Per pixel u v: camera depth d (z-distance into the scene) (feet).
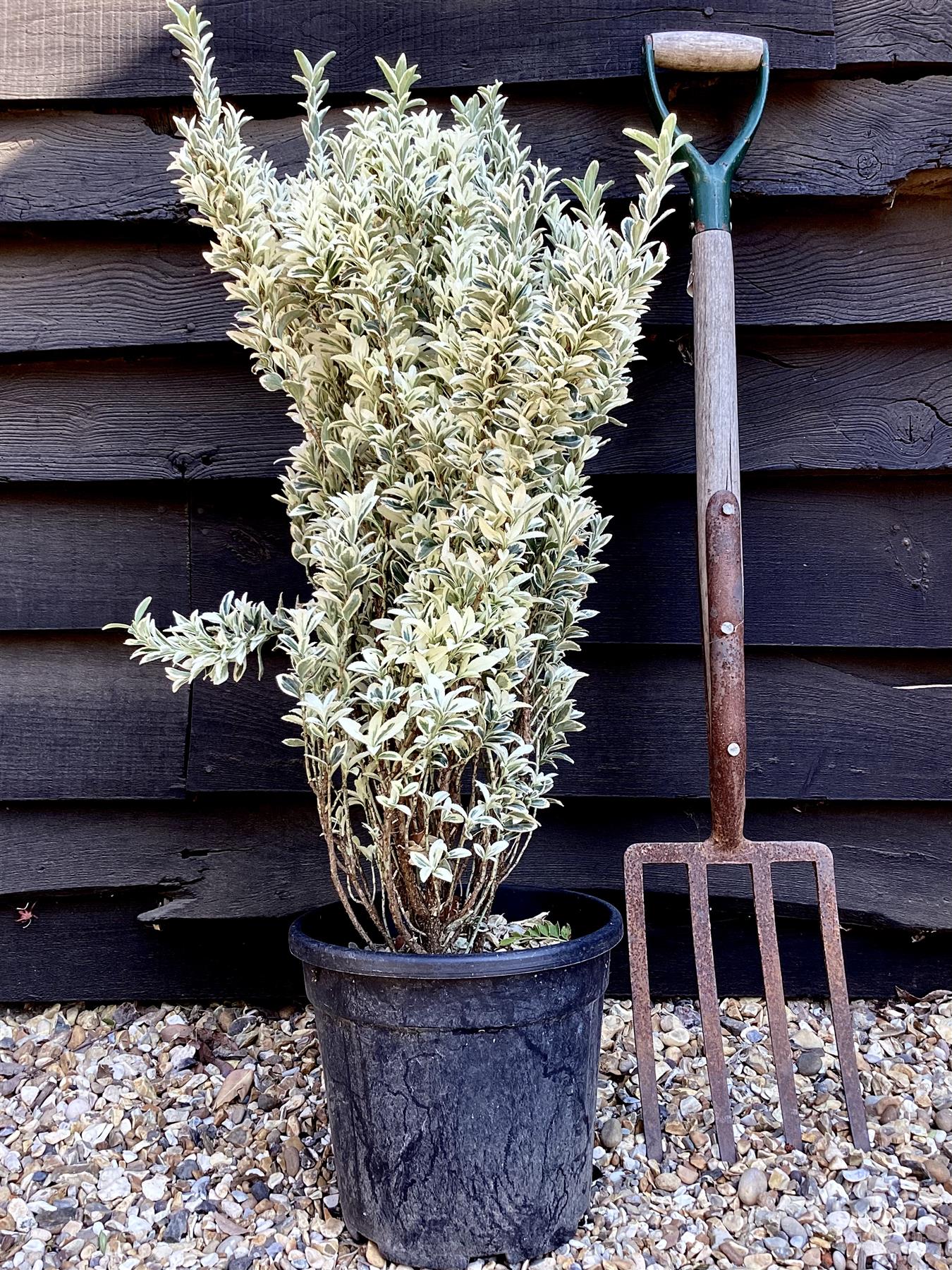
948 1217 3.67
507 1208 3.41
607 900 5.00
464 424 3.43
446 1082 3.34
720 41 4.35
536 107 4.77
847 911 4.95
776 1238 3.60
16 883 4.95
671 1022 4.84
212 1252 3.57
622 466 4.83
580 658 4.93
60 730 4.91
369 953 3.30
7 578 4.90
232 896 4.95
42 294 4.83
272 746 4.90
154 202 4.75
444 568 3.40
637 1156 4.06
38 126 4.78
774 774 4.93
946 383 4.84
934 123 4.70
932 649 4.91
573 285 3.13
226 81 4.75
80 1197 3.86
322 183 3.41
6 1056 4.77
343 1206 3.61
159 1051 4.76
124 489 4.93
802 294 4.80
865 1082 4.46
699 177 4.29
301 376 3.64
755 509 4.92
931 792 4.91
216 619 3.60
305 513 3.76
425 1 4.74
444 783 3.64
